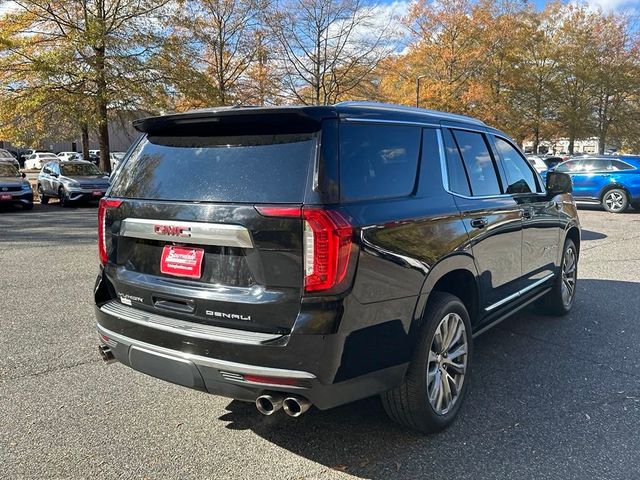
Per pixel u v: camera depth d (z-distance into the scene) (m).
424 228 3.04
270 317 2.54
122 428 3.27
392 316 2.79
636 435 3.17
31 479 2.74
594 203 16.28
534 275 4.67
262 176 2.66
